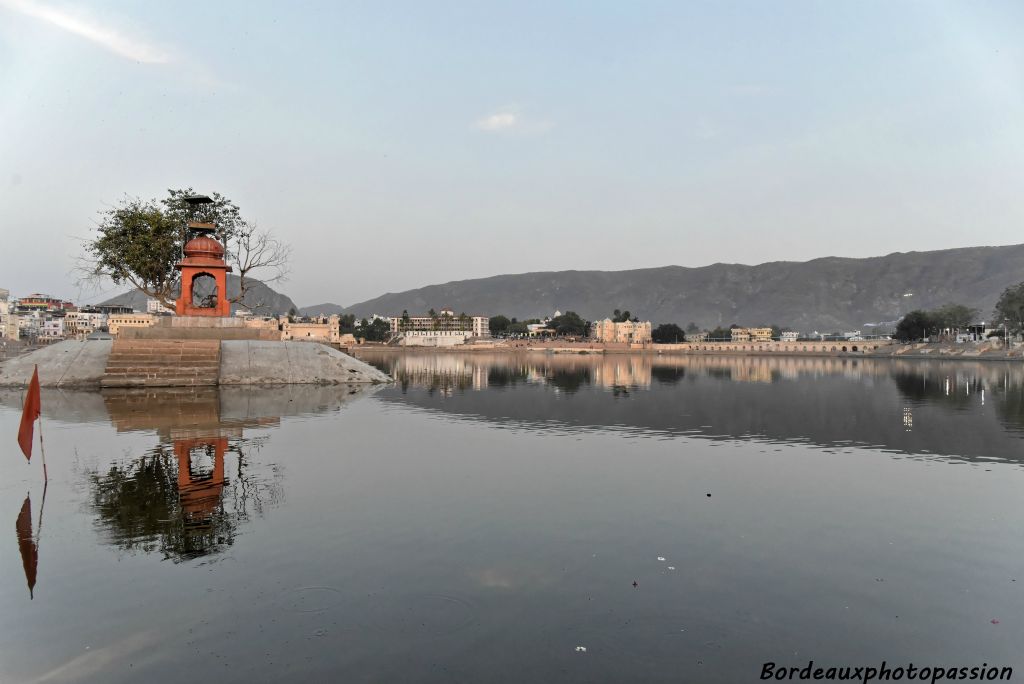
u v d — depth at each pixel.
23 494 12.27
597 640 6.88
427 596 7.89
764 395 36.69
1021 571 8.91
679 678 6.17
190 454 16.25
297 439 18.86
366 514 11.20
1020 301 115.00
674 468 15.45
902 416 26.55
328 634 6.96
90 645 6.71
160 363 36.72
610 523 10.89
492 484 13.55
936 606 7.80
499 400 32.38
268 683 6.01
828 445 19.00
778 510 11.78
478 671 6.25
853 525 10.89
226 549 9.41
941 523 11.03
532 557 9.25
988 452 17.91
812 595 8.08
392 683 6.02
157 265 45.06
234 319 41.78
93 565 8.77
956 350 124.81
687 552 9.54
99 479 13.51
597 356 145.50
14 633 6.95
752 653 6.66
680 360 116.62
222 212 48.97
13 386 34.66
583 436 20.50
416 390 38.28
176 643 6.75
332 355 43.69
